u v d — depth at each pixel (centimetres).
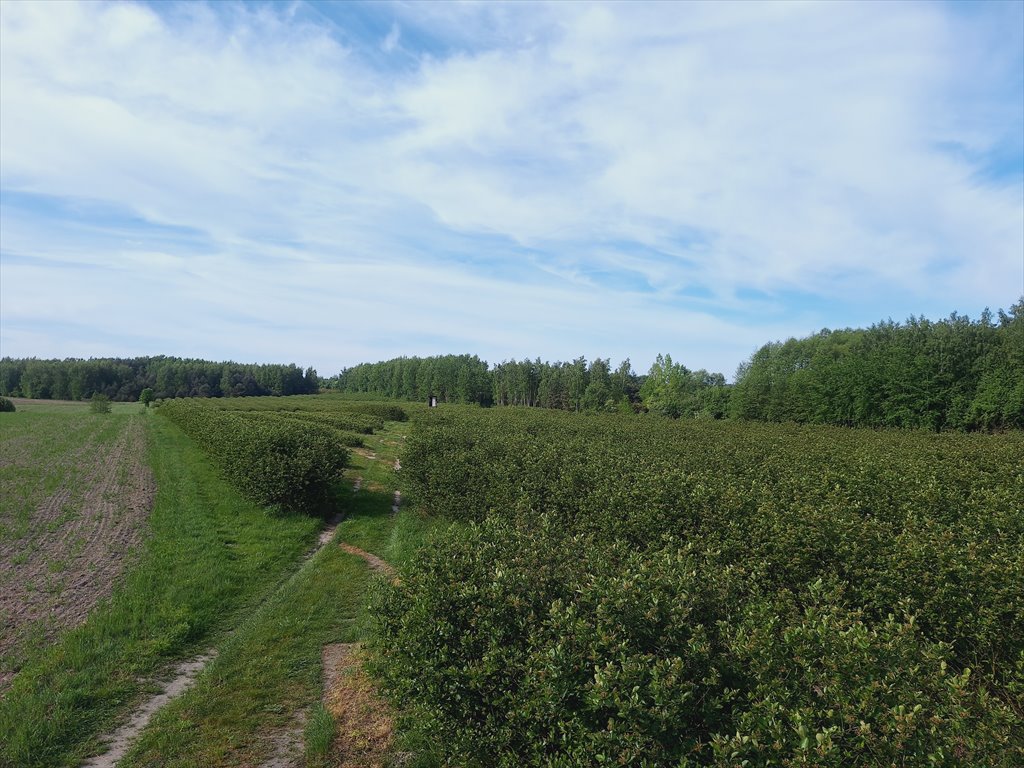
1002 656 624
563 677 430
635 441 2016
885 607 688
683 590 488
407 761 577
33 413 6016
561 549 632
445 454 1566
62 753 598
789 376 5709
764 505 873
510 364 8950
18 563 1146
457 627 534
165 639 841
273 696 718
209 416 3161
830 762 335
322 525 1564
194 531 1391
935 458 1714
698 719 407
